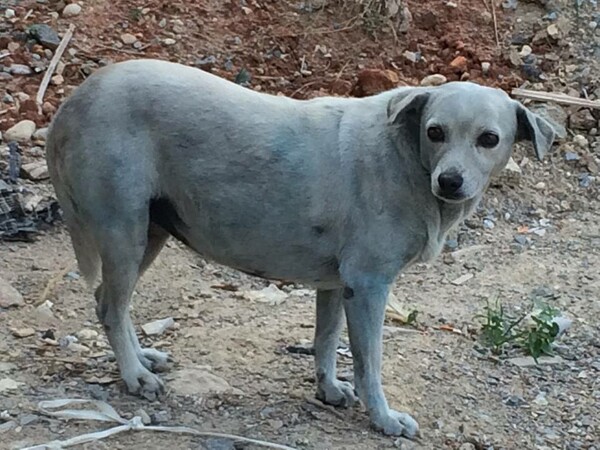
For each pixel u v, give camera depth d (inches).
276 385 92.8
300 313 104.3
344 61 139.5
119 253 86.6
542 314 103.5
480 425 92.0
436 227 86.0
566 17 146.3
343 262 86.4
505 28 145.3
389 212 85.2
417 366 97.5
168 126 85.6
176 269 110.0
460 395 95.0
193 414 88.3
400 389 93.8
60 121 86.7
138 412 87.6
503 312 107.2
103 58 134.0
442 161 82.4
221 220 86.7
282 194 85.6
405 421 88.6
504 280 113.2
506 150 84.2
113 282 87.5
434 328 104.0
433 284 112.3
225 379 92.8
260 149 85.5
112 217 85.9
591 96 137.9
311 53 139.7
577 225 123.8
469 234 120.7
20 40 134.6
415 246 86.1
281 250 87.0
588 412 95.0
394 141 84.9
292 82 136.3
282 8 144.0
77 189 86.3
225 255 88.2
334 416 89.9
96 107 85.4
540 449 90.6
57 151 87.1
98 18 138.5
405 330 102.9
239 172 85.6
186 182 86.4
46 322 99.1
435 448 88.3
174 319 101.9
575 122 135.3
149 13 140.0
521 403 95.3
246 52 138.3
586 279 113.7
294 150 85.6
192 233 88.1
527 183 128.4
